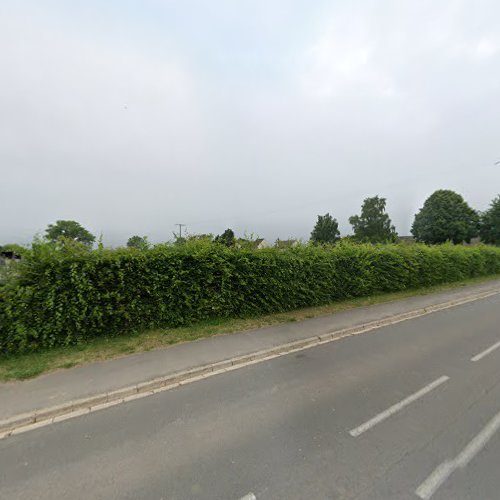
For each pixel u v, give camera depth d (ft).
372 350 16.10
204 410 10.38
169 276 18.56
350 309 24.94
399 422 9.37
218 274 20.48
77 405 10.84
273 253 23.03
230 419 9.77
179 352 15.46
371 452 7.97
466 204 101.24
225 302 20.65
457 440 8.44
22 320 14.82
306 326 20.15
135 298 17.56
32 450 8.46
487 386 11.74
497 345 16.70
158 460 7.87
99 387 11.94
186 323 19.30
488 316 23.76
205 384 12.45
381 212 144.66
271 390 11.76
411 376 12.73
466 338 18.04
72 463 7.86
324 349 16.42
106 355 14.97
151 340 16.94
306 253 25.25
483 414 9.78
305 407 10.39
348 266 28.53
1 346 14.47
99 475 7.38
